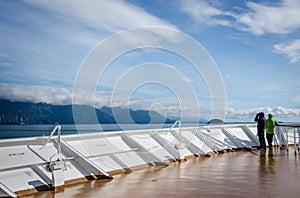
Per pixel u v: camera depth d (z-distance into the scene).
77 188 4.55
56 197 4.02
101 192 4.30
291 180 5.07
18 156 4.40
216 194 4.16
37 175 4.50
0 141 4.26
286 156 8.44
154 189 4.49
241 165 6.81
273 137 11.54
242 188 4.50
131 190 4.43
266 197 3.97
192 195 4.12
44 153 4.80
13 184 4.15
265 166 6.63
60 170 4.57
